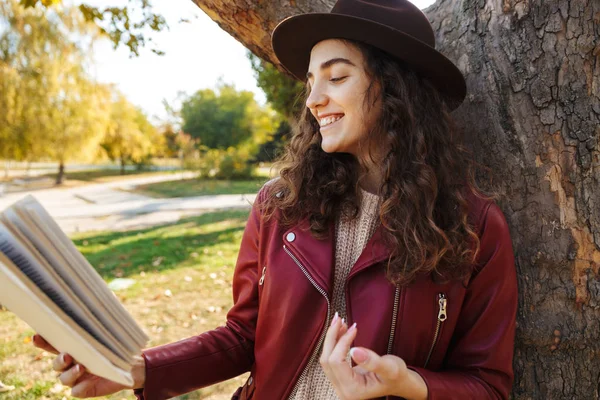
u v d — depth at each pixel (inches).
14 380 135.3
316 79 47.1
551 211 50.2
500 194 52.4
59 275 28.3
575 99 48.6
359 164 50.8
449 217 46.3
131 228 386.9
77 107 772.6
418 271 44.0
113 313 31.1
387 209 45.3
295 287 46.2
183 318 182.9
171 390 46.9
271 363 46.5
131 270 249.0
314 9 59.1
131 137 1020.5
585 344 50.5
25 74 715.4
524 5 50.1
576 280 50.1
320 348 46.0
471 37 54.4
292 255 47.4
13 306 26.3
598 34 47.5
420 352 44.2
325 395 45.3
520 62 50.7
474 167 51.3
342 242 48.8
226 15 62.4
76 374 33.8
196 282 226.4
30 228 27.5
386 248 44.9
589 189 48.9
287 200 49.9
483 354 44.4
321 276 45.6
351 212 48.5
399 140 46.8
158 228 379.2
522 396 53.3
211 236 335.0
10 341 160.9
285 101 352.8
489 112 52.9
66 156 792.3
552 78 49.3
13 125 727.7
